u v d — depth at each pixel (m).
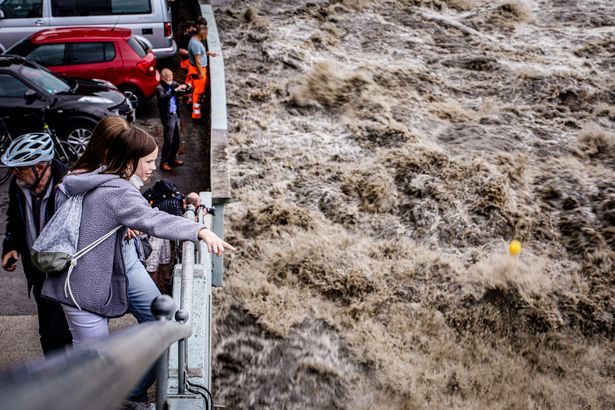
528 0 20.61
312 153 11.95
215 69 12.38
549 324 9.15
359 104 13.62
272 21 17.22
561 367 8.64
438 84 15.06
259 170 11.35
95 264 3.00
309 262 9.50
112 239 3.02
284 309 8.69
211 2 17.91
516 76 15.56
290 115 13.14
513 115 14.10
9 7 12.38
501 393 8.16
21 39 12.45
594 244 10.54
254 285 8.97
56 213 2.99
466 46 17.11
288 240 9.89
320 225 10.30
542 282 9.73
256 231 9.98
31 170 3.49
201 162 10.48
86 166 3.07
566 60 16.58
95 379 0.65
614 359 8.83
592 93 15.06
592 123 14.05
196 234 2.85
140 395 3.26
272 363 7.93
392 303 9.10
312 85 13.98
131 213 2.94
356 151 12.18
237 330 8.29
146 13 12.91
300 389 7.68
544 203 11.31
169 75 9.66
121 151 3.01
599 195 11.52
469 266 9.93
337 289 9.15
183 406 3.33
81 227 2.97
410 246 10.18
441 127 13.31
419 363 8.30
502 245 10.45
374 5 18.89
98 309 3.07
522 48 17.20
